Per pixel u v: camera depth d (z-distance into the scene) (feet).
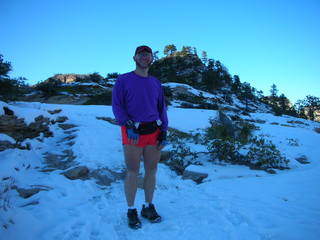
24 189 12.11
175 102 101.96
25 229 7.97
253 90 253.03
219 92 214.07
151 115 8.74
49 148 19.33
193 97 120.06
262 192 11.77
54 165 16.39
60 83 139.03
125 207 10.14
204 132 30.73
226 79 253.03
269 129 39.17
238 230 7.55
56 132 22.84
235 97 216.13
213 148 19.54
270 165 18.19
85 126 24.98
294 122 71.31
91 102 90.89
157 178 14.76
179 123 34.99
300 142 30.12
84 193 12.32
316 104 224.94
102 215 9.40
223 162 18.44
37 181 13.44
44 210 9.88
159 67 284.20
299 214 8.74
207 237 7.29
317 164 19.72
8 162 14.65
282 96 253.24
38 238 7.85
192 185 14.12
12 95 34.35
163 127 9.13
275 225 7.79
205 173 15.58
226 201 10.43
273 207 9.52
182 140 25.17
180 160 18.21
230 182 14.02
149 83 8.87
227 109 94.68
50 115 24.07
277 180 14.03
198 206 10.00
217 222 8.21
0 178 13.03
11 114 19.06
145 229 8.14
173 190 13.05
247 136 26.68
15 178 13.35
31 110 20.93
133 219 8.34
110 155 18.21
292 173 15.78
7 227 7.55
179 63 285.43
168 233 7.72
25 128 19.29
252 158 18.22
